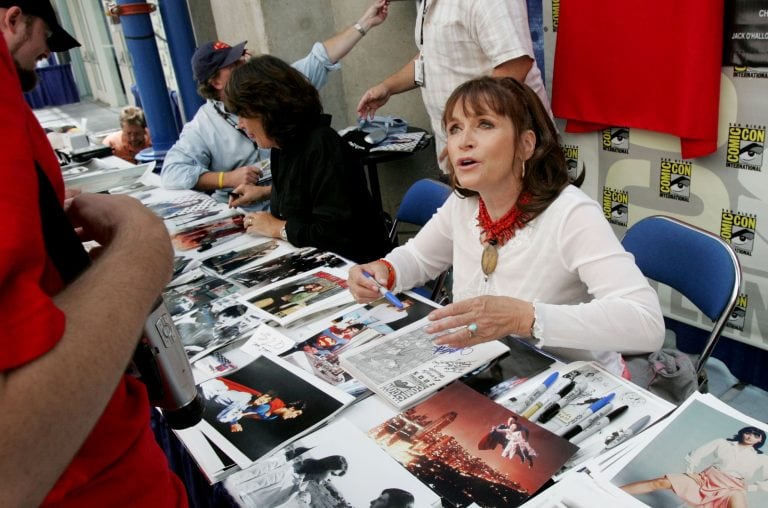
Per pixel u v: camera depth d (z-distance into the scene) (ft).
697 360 5.01
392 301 4.62
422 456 3.06
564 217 4.05
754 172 6.72
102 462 1.92
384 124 10.21
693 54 6.57
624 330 3.75
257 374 3.91
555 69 8.25
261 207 8.19
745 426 2.98
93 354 1.39
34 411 1.25
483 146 3.99
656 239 5.36
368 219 6.62
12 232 1.33
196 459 3.20
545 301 4.27
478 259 4.59
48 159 1.84
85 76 35.22
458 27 7.42
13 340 1.29
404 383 3.64
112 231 1.94
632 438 3.01
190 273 5.81
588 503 2.65
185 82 13.58
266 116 6.20
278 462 3.09
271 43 10.99
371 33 11.27
